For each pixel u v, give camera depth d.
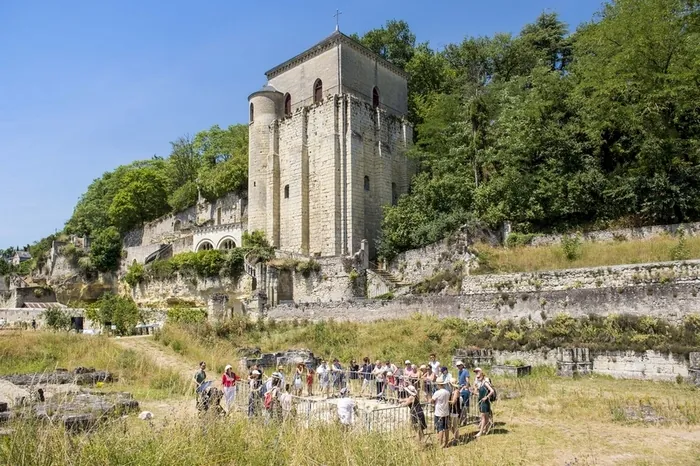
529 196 35.91
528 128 37.34
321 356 29.20
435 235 37.31
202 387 14.62
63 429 9.08
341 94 44.84
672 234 29.91
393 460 9.95
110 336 32.16
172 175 78.38
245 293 42.56
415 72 56.66
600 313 24.72
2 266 83.31
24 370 22.22
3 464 8.13
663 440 12.89
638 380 21.38
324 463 9.51
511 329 26.58
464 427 14.73
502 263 32.16
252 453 9.79
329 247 43.38
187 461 9.09
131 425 12.19
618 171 34.75
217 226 53.84
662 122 32.88
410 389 13.40
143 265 52.22
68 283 66.69
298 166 45.72
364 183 45.09
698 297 22.28
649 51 33.19
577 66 40.41
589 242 31.89
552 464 11.23
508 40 54.75
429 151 46.50
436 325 29.17
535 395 18.58
